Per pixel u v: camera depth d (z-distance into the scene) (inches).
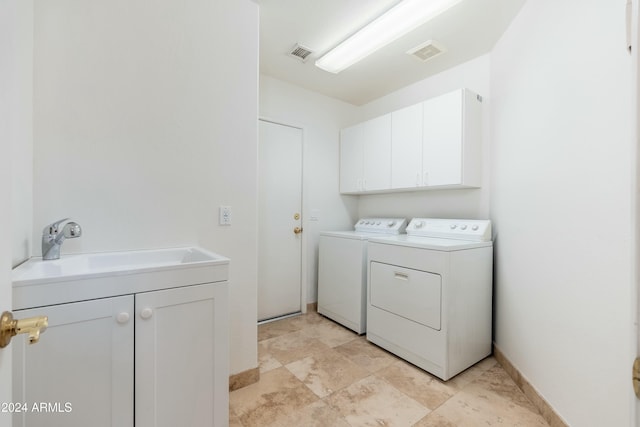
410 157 102.3
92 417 39.0
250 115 72.2
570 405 53.6
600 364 47.3
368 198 136.4
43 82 49.6
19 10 42.9
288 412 61.4
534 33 66.2
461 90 88.1
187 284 46.0
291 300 120.1
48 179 50.2
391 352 87.4
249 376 71.2
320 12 75.2
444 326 73.4
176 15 62.4
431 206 110.1
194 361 46.5
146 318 42.6
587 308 50.2
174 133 62.2
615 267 44.9
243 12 71.0
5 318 19.9
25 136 45.9
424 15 73.0
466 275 78.2
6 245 20.7
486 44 88.7
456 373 75.3
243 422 58.2
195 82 64.7
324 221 129.0
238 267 70.6
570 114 54.4
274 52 94.2
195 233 64.9
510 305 77.3
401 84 117.1
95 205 54.2
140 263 57.1
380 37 83.1
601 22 47.1
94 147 54.1
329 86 119.4
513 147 76.2
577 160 52.6
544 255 62.1
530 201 67.7
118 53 56.2
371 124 117.6
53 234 47.4
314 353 87.5
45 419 36.4
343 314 107.0
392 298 87.4
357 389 69.6
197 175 65.1
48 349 36.6
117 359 40.6
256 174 73.3
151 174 59.8
